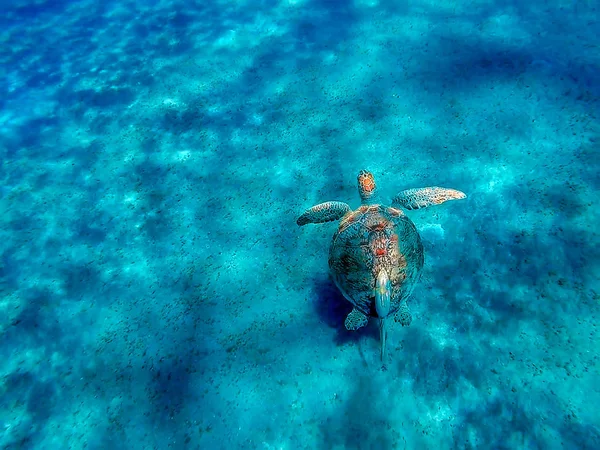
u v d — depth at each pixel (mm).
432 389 2770
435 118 4195
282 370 3004
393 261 2641
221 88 5211
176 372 3117
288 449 2695
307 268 3494
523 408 2590
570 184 3449
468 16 5094
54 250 4074
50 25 7328
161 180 4430
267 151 4383
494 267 3184
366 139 4203
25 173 4820
